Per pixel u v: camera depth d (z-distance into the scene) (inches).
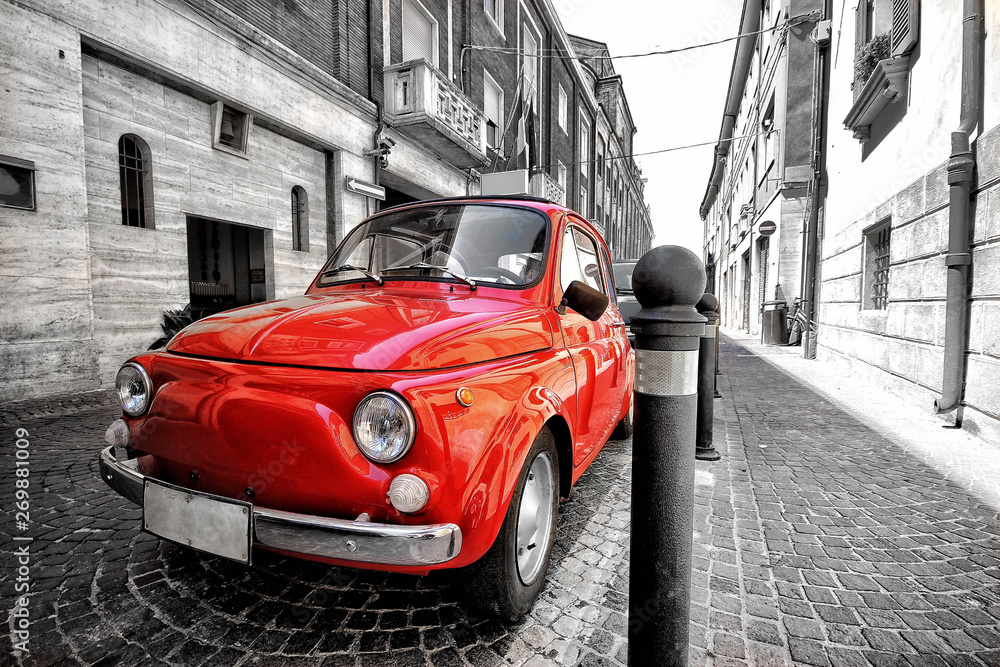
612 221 1344.7
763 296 698.2
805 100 518.9
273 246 315.3
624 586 79.0
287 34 316.2
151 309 237.8
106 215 218.5
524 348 74.2
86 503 105.1
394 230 106.5
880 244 271.6
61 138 188.7
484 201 107.3
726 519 104.3
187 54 242.4
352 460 53.6
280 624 67.7
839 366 322.3
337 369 56.7
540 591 75.7
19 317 177.9
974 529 99.6
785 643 66.0
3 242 173.8
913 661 62.7
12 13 174.4
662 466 51.9
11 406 173.5
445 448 53.4
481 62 573.9
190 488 62.2
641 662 53.7
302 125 319.3
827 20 382.0
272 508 57.7
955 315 174.7
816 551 90.9
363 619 69.1
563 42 856.3
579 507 110.1
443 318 68.7
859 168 291.1
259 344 62.5
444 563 53.5
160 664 59.8
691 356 51.8
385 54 406.9
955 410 179.3
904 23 223.0
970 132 168.1
